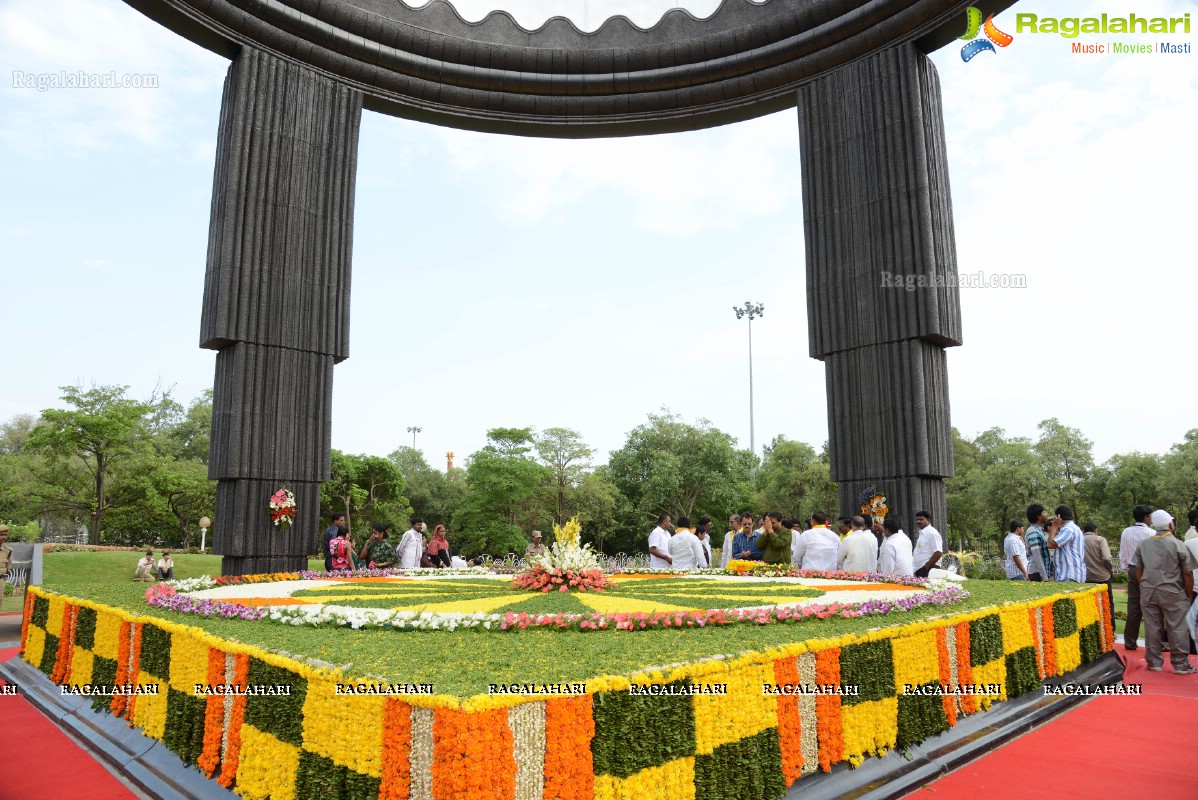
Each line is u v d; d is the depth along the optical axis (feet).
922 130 52.75
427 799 11.73
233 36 54.08
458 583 36.24
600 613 21.76
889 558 35.35
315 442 55.31
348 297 58.03
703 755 14.17
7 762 20.43
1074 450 129.18
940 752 19.76
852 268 55.11
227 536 51.72
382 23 58.70
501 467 140.87
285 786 14.21
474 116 64.28
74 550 98.78
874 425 52.90
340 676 13.53
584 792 12.46
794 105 62.03
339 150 58.54
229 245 52.37
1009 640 24.53
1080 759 20.34
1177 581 32.07
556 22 64.54
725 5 61.62
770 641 17.15
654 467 162.81
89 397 111.14
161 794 17.42
